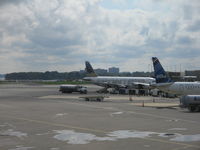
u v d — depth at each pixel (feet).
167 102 221.46
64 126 103.04
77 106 181.27
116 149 67.41
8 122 112.98
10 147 69.56
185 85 225.56
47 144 73.10
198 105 154.61
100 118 124.88
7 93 336.29
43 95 302.25
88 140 78.13
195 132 90.33
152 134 86.99
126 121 115.55
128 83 372.79
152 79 372.79
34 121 115.55
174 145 71.51
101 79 380.99
